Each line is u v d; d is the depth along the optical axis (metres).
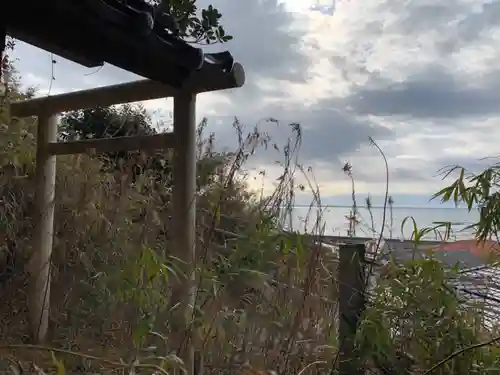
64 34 1.64
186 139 2.65
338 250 2.15
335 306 2.23
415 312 1.84
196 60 2.00
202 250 2.48
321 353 2.20
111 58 1.85
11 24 1.54
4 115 3.45
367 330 1.84
